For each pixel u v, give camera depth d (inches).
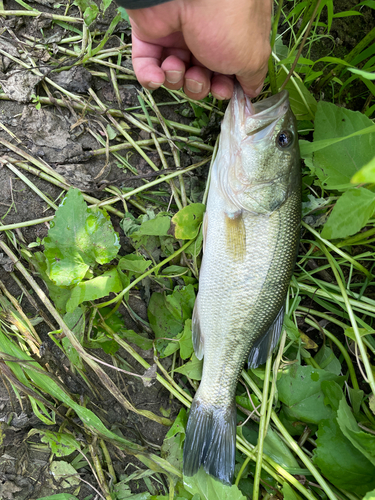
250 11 9.7
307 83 16.4
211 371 14.0
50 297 13.1
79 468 14.5
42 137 14.2
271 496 14.6
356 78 16.4
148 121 14.8
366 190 11.3
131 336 14.3
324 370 14.7
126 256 13.9
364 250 16.5
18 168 13.9
